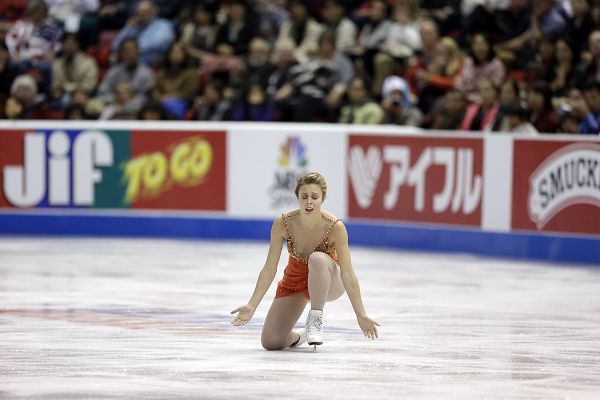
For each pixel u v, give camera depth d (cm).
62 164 4103
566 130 3516
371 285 2930
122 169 4088
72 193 4112
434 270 3231
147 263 3356
